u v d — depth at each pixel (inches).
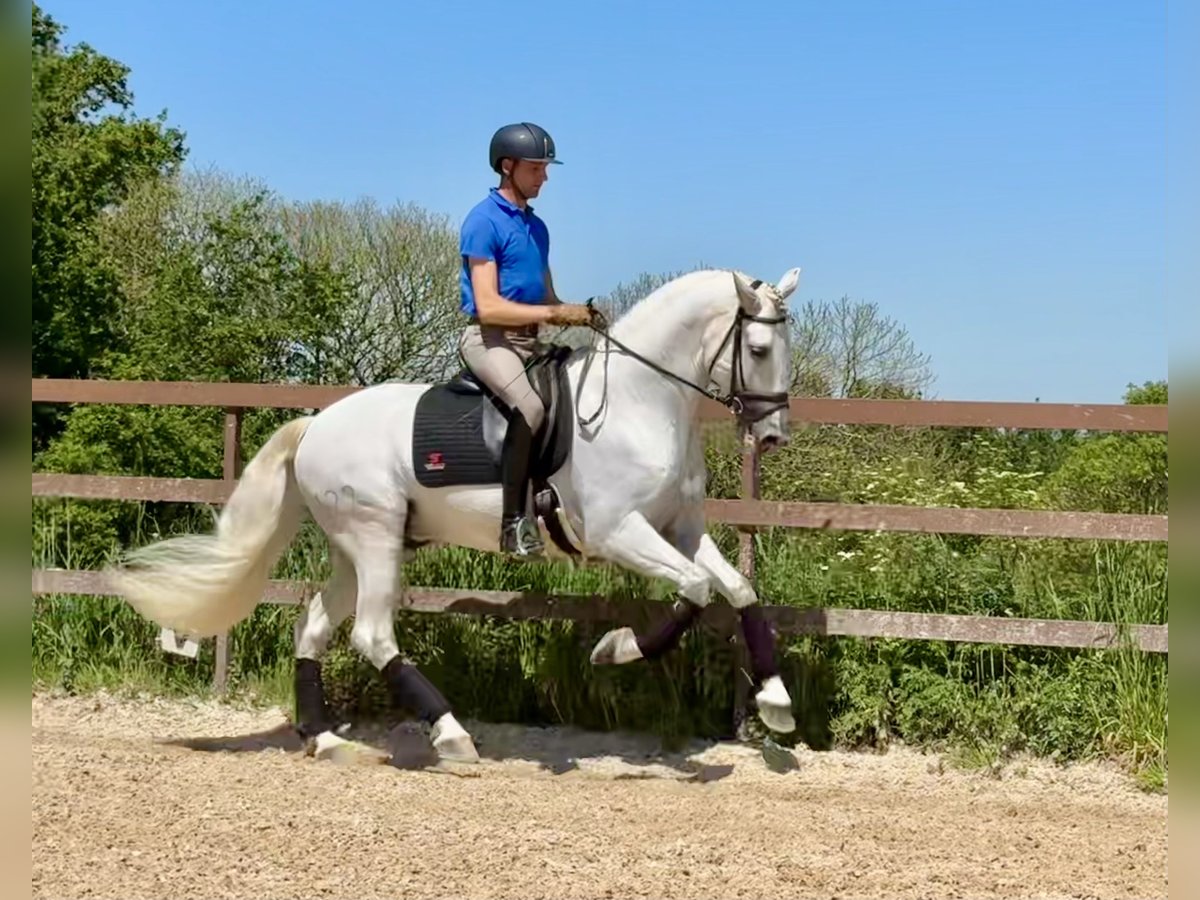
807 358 459.5
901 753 238.2
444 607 256.4
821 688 245.4
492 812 192.5
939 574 251.0
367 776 216.8
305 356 569.9
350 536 230.1
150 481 269.6
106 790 193.9
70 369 526.9
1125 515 230.8
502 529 219.6
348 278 594.9
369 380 620.1
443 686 262.2
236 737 249.4
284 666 269.4
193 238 662.5
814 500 316.5
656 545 214.1
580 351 227.1
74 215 582.2
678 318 217.6
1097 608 240.2
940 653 243.3
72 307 534.9
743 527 247.8
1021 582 250.1
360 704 262.5
